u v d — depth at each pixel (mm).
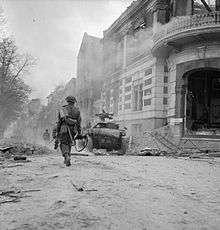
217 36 18109
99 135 15281
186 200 3973
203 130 20500
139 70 25641
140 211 3344
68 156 6859
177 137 19844
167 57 21906
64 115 7043
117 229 2766
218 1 19859
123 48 30203
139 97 25625
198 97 21578
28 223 2836
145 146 19891
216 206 3730
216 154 15078
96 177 5316
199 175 6297
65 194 3973
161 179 5543
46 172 5781
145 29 25125
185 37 18562
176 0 21406
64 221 2916
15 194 3955
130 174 5996
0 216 3018
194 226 2930
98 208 3383
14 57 32500
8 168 6355
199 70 19422
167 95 22078
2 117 36000
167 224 2953
